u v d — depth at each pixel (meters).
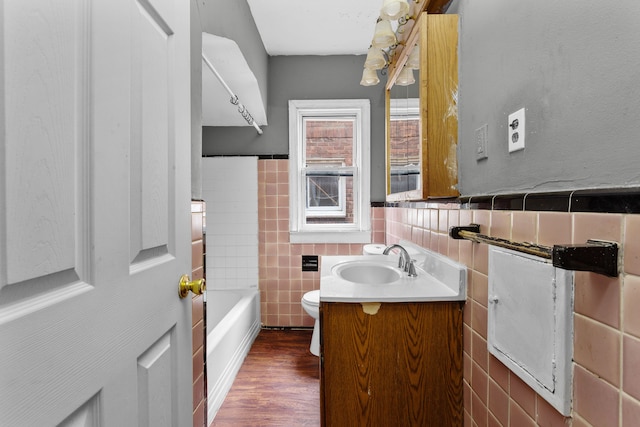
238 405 1.69
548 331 0.67
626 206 0.50
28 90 0.38
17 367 0.36
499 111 0.90
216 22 1.41
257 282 2.65
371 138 2.63
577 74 0.61
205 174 2.64
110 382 0.51
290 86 2.62
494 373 0.92
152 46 0.66
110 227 0.51
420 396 1.14
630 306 0.50
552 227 0.67
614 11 0.52
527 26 0.76
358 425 1.14
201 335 1.12
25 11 0.37
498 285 0.87
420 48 1.18
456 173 1.17
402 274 1.47
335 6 1.96
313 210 2.74
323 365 1.15
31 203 0.38
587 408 0.58
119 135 0.54
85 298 0.46
